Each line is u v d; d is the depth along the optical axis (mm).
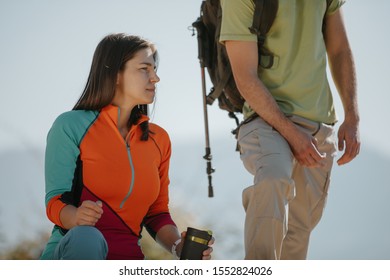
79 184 7254
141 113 7648
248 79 7945
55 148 7242
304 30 8227
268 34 8133
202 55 8727
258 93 7918
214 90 8633
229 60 8281
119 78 7488
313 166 7918
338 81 8695
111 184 7277
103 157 7289
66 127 7285
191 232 7059
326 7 8484
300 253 8672
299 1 8227
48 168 7223
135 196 7375
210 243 7086
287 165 7742
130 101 7496
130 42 7496
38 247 13125
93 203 6629
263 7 7961
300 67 8219
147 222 7793
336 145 8602
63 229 7016
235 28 8008
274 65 8172
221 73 8430
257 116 8156
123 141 7395
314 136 8289
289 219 8625
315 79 8289
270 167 7676
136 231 7398
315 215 8703
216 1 8523
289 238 8617
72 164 7234
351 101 8570
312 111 8258
